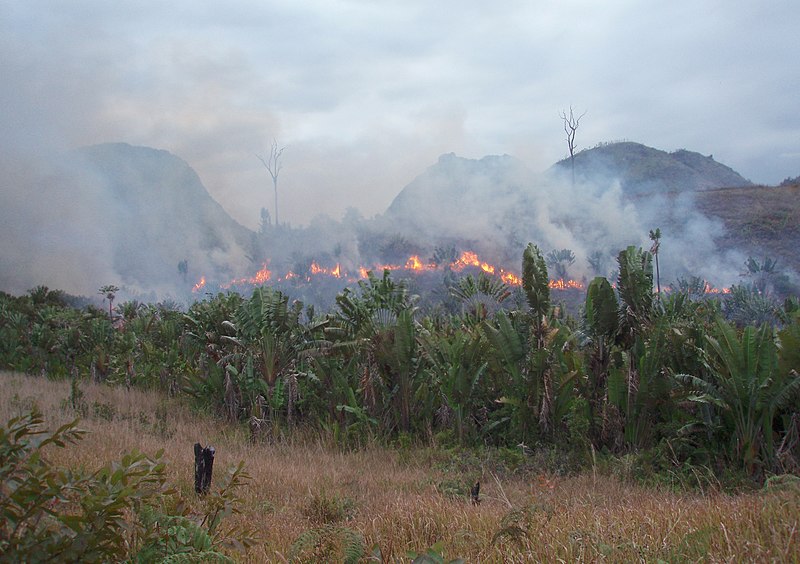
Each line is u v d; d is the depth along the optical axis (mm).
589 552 4824
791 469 11242
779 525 4711
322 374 18281
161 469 4320
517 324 16500
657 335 13828
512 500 8805
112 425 15242
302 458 14750
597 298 15477
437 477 11961
